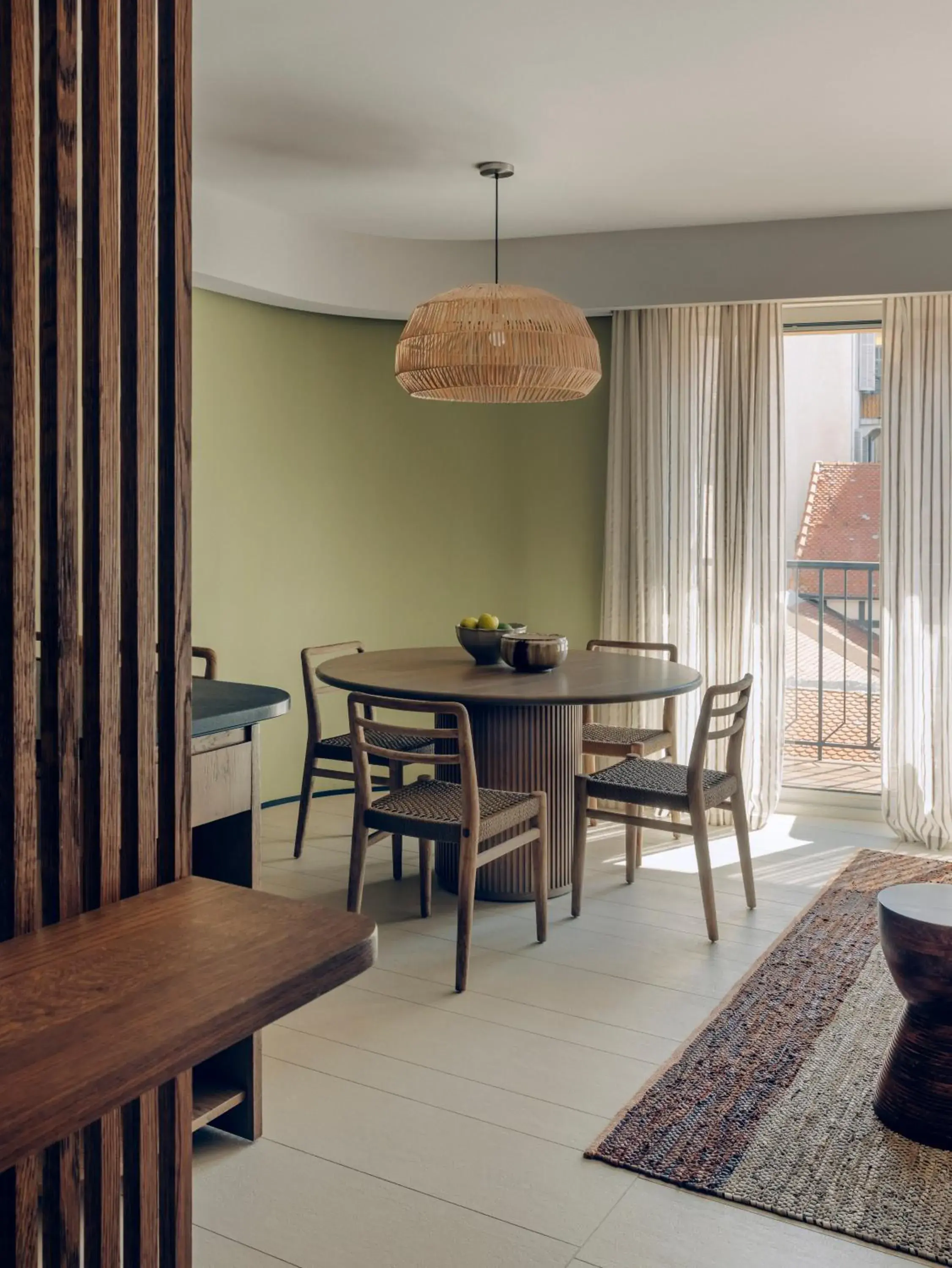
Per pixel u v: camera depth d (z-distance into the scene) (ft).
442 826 10.39
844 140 12.35
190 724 5.48
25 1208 4.69
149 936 4.69
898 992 10.25
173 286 5.16
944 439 15.30
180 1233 5.47
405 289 16.96
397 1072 8.73
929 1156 7.53
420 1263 6.43
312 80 10.89
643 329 16.66
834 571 17.57
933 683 15.46
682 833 11.66
